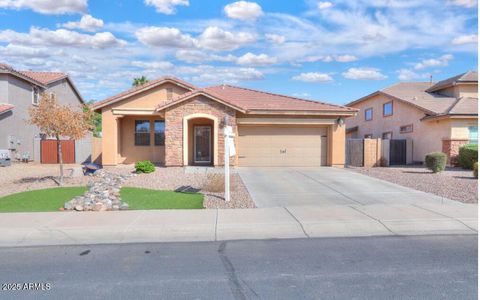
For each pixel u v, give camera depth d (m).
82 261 6.86
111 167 22.55
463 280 5.79
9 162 25.08
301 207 11.10
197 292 5.40
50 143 29.20
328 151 22.55
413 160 27.80
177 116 20.86
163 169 20.09
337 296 5.21
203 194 13.19
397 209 10.80
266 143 22.19
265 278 5.93
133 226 9.03
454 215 10.05
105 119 23.28
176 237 8.43
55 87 34.34
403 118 29.19
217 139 20.95
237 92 24.77
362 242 7.99
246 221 9.46
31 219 9.66
